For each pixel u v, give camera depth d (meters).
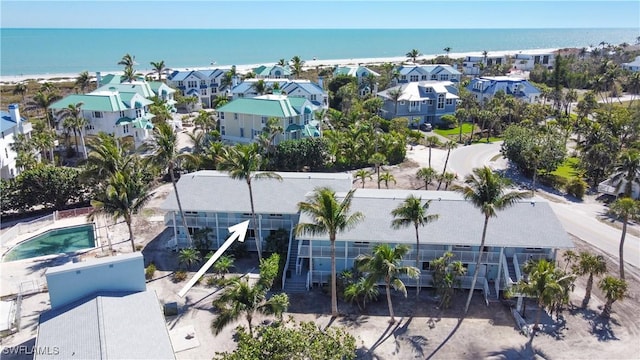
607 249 47.19
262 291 30.62
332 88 124.31
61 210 57.28
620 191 50.94
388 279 34.47
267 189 48.38
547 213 41.88
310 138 72.25
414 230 40.38
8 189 53.81
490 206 32.94
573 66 161.88
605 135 67.62
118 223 53.69
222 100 114.94
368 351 33.06
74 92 133.62
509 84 119.56
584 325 35.75
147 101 90.69
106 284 31.77
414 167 74.38
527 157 65.88
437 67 139.00
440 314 37.62
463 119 95.56
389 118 108.00
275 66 144.75
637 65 158.75
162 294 39.84
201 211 46.03
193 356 32.28
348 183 49.62
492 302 39.25
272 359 23.38
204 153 68.00
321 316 37.28
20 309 36.88
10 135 67.19
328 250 41.22
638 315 36.91
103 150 46.81
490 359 32.34
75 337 26.84
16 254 47.12
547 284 32.25
